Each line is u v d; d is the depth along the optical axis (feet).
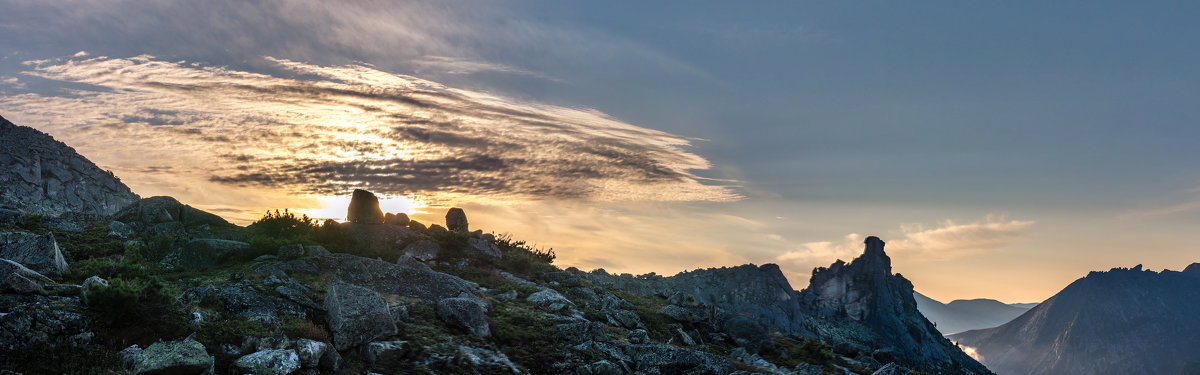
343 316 101.30
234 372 82.64
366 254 169.37
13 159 328.70
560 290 170.40
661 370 114.62
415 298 128.47
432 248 177.99
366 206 197.57
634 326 145.28
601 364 108.99
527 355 111.24
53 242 116.26
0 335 76.48
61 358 77.25
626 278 254.27
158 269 132.57
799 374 133.80
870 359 158.61
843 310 537.24
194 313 94.17
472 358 104.78
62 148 361.30
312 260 134.62
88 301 86.48
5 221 149.89
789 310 363.97
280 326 99.55
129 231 161.68
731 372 117.70
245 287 109.81
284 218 176.96
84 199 334.24
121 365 78.43
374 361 98.17
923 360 509.35
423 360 101.09
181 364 79.15
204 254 138.51
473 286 150.71
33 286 89.15
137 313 87.97
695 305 181.78
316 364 88.53
